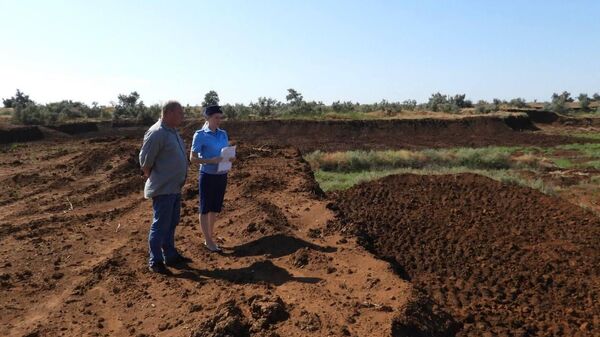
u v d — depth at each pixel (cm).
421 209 1291
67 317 530
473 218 1212
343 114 5222
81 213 983
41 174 1379
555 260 969
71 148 2084
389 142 4031
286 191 1023
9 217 985
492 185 1421
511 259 979
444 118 4959
